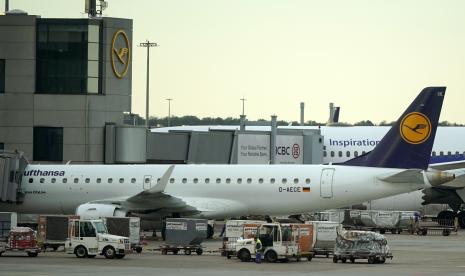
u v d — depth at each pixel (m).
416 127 153.62
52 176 166.00
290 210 156.50
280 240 117.56
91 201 164.62
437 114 153.50
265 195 156.88
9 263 112.12
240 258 118.44
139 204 153.88
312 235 125.31
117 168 164.75
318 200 154.75
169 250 130.25
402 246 147.50
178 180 160.62
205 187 159.50
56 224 131.12
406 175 150.38
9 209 168.00
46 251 132.88
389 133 154.62
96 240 121.06
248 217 162.38
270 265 112.81
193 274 99.62
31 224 169.75
